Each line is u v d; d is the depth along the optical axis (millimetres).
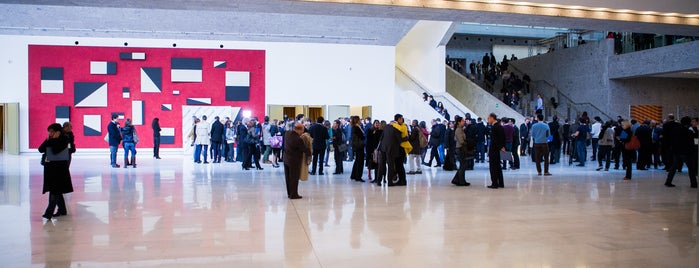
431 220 6719
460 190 9773
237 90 21391
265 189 9797
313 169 12820
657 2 11188
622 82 23891
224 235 5820
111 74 20516
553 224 6488
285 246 5324
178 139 20969
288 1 10320
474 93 26234
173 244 5402
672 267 4629
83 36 20281
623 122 11938
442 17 11953
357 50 22484
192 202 8188
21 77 20016
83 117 20438
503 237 5758
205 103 21141
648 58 21547
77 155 19719
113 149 14703
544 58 28109
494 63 30844
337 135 13055
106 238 5676
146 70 20719
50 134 6922
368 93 22609
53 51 20141
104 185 10367
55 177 6863
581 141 15688
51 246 5320
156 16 19859
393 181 10984
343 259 4840
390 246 5336
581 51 25344
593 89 24531
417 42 26094
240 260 4797
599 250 5211
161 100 20875
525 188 10102
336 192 9438
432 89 24500
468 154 10570
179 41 20938
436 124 15141
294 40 21828
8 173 12867
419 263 4719
